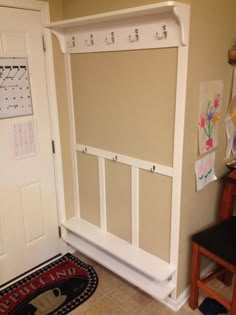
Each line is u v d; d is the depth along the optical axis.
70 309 2.04
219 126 1.99
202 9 1.56
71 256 2.61
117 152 2.10
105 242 2.25
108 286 2.25
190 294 2.02
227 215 2.10
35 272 2.40
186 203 1.88
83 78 2.16
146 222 2.06
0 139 2.02
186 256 2.02
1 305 2.07
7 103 2.01
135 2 1.71
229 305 1.77
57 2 2.11
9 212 2.18
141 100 1.85
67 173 2.49
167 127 1.76
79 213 2.60
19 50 1.99
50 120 2.28
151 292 1.95
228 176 2.06
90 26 1.94
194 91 1.68
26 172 2.22
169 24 1.57
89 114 2.21
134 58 1.81
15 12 1.92
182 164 1.75
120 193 2.18
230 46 1.86
